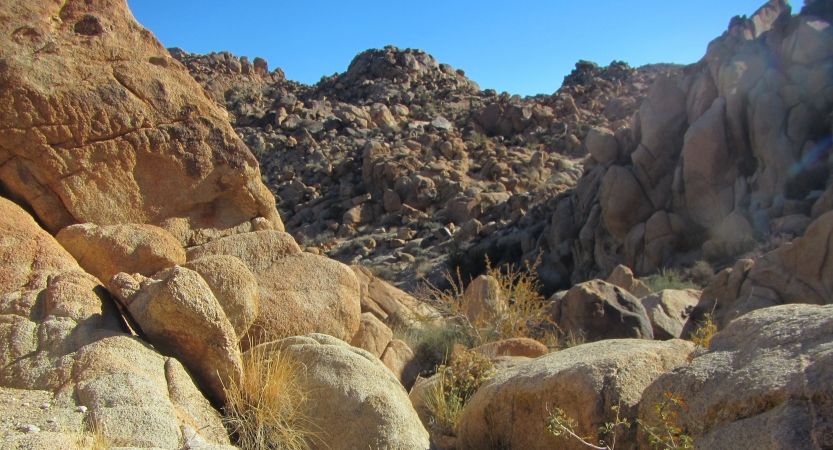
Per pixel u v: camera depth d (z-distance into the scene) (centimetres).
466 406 472
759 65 2314
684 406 323
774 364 307
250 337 492
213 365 391
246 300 441
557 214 2942
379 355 623
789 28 2330
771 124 2211
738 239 2150
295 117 6128
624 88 6159
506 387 425
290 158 5428
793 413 272
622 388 370
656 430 329
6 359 347
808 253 1121
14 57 514
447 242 3494
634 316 1009
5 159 503
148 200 552
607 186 2525
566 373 389
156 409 321
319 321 525
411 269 3162
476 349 733
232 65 8362
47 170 508
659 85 2586
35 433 268
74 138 522
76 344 361
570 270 2795
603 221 2608
